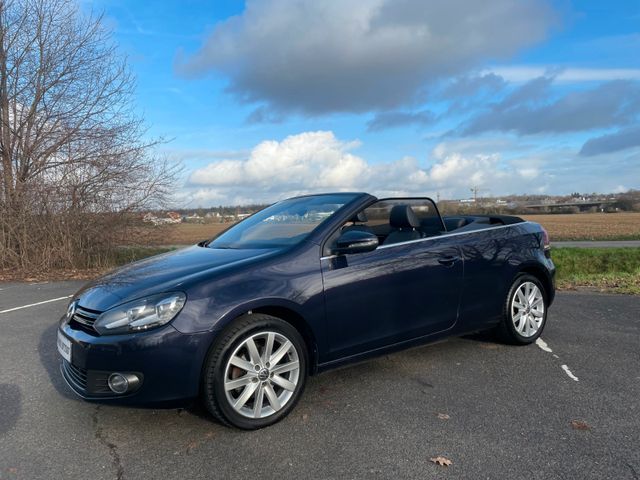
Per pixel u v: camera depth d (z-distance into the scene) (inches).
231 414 121.2
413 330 158.7
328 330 138.7
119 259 543.5
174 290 122.0
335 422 128.9
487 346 194.9
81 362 119.8
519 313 191.9
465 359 179.0
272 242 153.4
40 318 266.7
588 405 137.2
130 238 539.8
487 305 180.1
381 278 149.3
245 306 124.2
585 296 314.2
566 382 155.3
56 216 503.5
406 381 157.5
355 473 104.3
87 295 136.2
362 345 146.8
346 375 163.6
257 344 128.0
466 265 172.7
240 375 124.8
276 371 128.8
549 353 185.6
